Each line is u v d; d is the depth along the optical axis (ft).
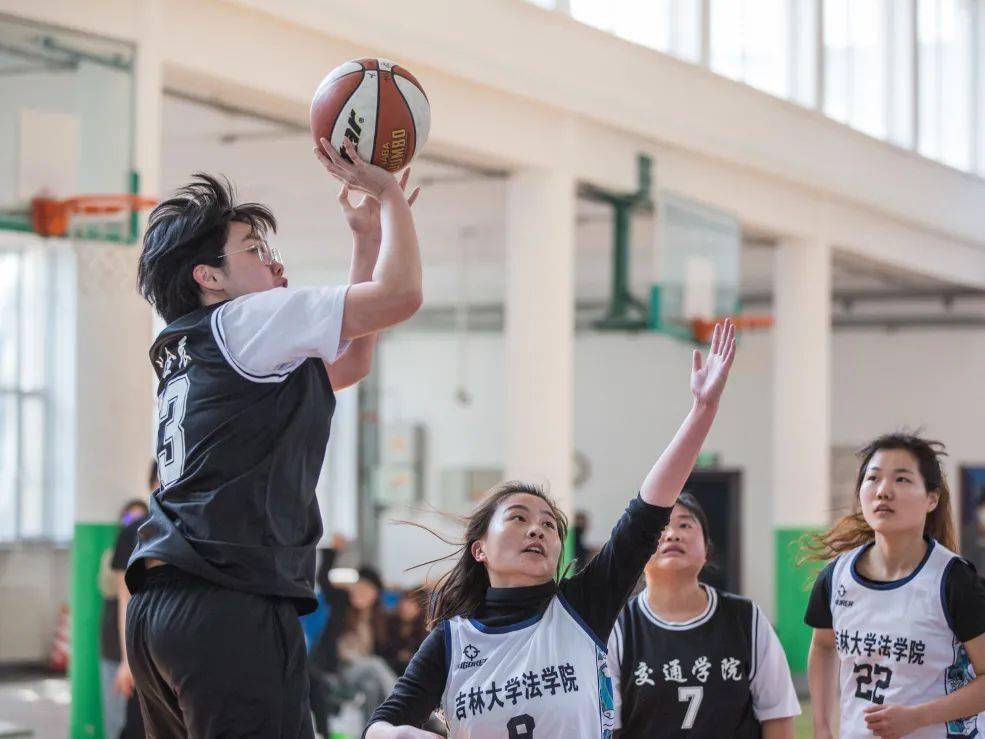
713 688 12.73
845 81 48.57
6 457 46.57
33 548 46.80
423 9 29.96
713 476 39.32
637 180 37.06
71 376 47.14
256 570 8.22
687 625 12.92
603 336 63.26
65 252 47.09
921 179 51.01
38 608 46.98
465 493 63.87
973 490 52.95
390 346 65.62
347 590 30.04
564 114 34.63
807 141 43.96
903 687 13.51
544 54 33.50
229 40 25.98
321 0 27.32
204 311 8.65
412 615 31.76
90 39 23.12
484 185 39.37
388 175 8.84
